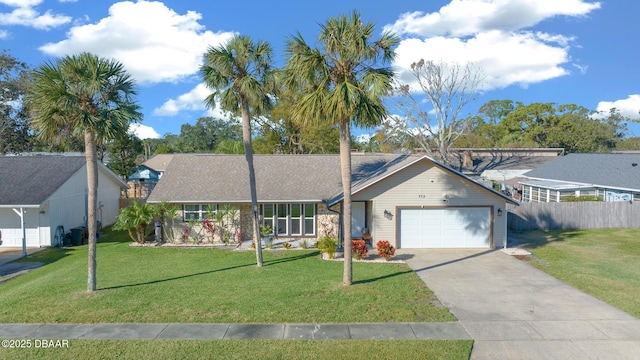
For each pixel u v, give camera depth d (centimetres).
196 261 1698
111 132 1180
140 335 916
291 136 3941
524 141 6172
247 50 1505
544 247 1969
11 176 2208
